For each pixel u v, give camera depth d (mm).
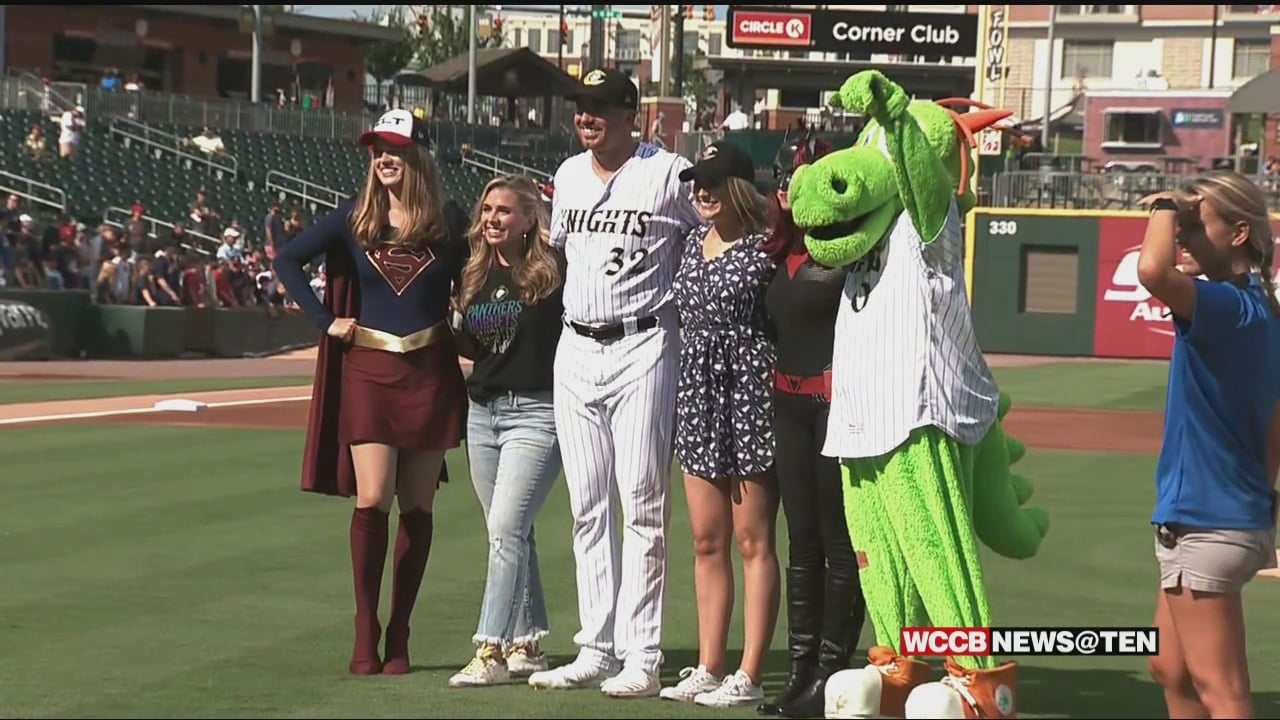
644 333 5914
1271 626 7297
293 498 10953
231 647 6602
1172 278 4387
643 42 83312
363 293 6180
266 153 37375
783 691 5664
